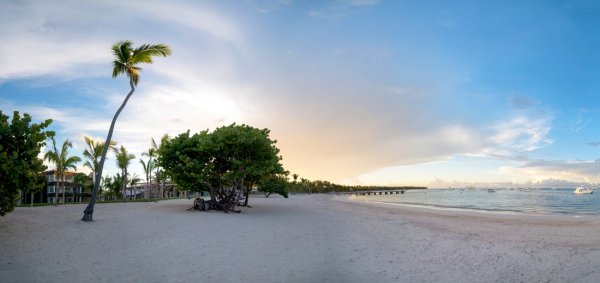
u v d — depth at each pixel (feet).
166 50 72.18
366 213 113.29
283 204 152.25
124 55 69.36
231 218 77.41
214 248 44.57
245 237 53.26
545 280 34.42
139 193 322.75
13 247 39.81
